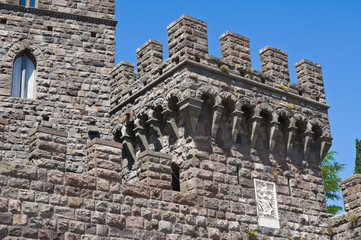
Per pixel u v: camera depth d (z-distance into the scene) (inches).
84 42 1251.2
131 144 1138.7
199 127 1013.8
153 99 1082.7
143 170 920.9
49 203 794.8
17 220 762.2
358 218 1069.8
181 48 1050.1
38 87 1178.0
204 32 1079.6
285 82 1160.8
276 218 1049.5
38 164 804.6
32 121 1147.3
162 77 1072.8
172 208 915.4
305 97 1176.8
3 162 777.6
